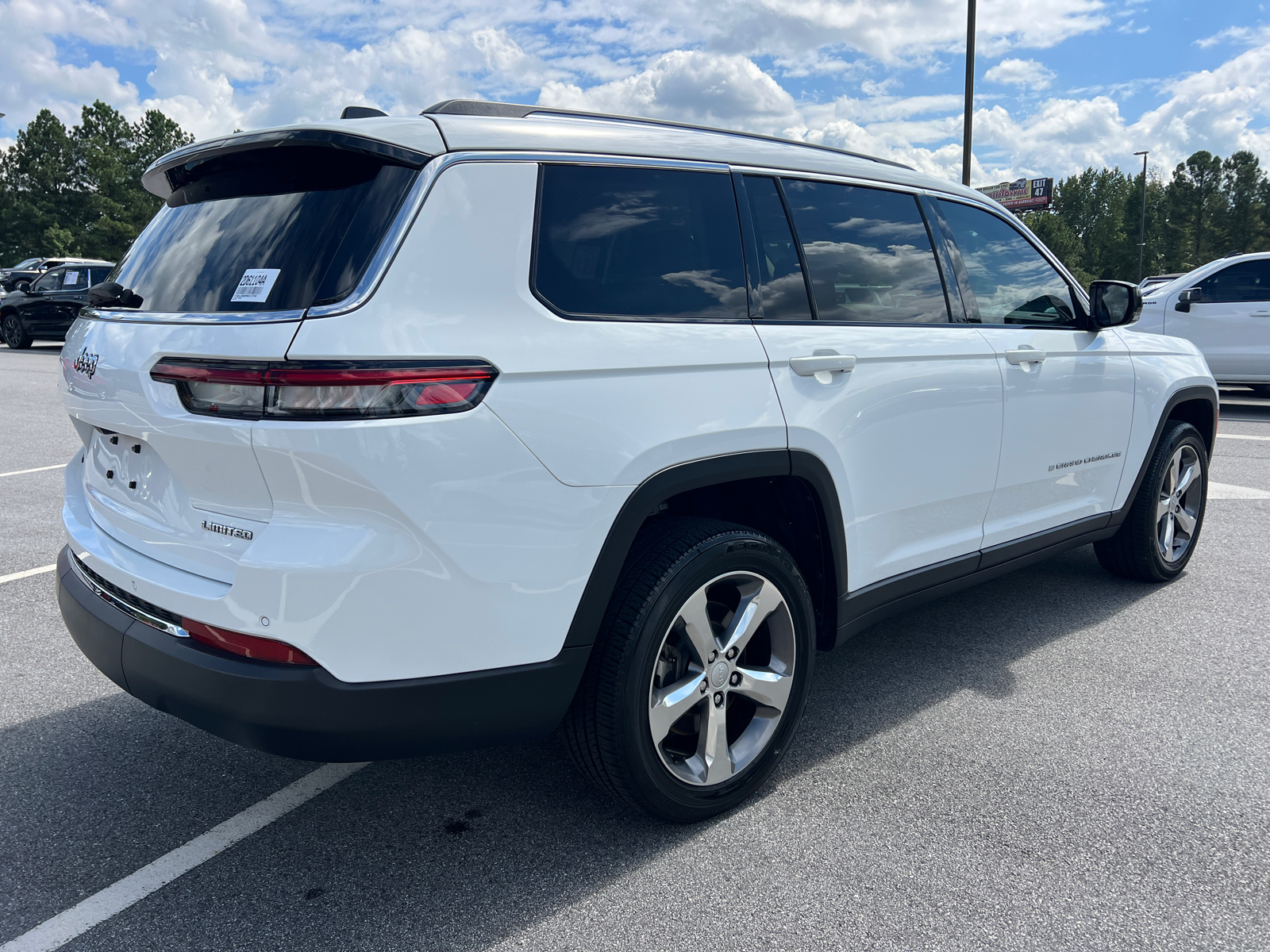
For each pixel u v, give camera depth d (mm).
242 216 2207
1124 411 4047
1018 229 3684
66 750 2926
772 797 2660
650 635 2262
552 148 2254
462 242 2037
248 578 1915
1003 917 2117
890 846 2402
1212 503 6332
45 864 2328
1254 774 2773
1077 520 3924
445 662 2014
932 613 4254
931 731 3072
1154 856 2355
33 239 73375
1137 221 110125
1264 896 2193
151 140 78938
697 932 2070
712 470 2365
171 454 2074
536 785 2738
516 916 2129
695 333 2383
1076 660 3672
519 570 2053
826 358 2646
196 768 2828
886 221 3092
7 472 7137
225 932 2074
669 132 2576
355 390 1845
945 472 3146
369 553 1888
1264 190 99750
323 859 2355
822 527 2730
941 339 3098
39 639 3820
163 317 2152
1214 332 10922
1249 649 3770
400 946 2029
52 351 19938
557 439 2078
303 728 1944
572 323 2158
